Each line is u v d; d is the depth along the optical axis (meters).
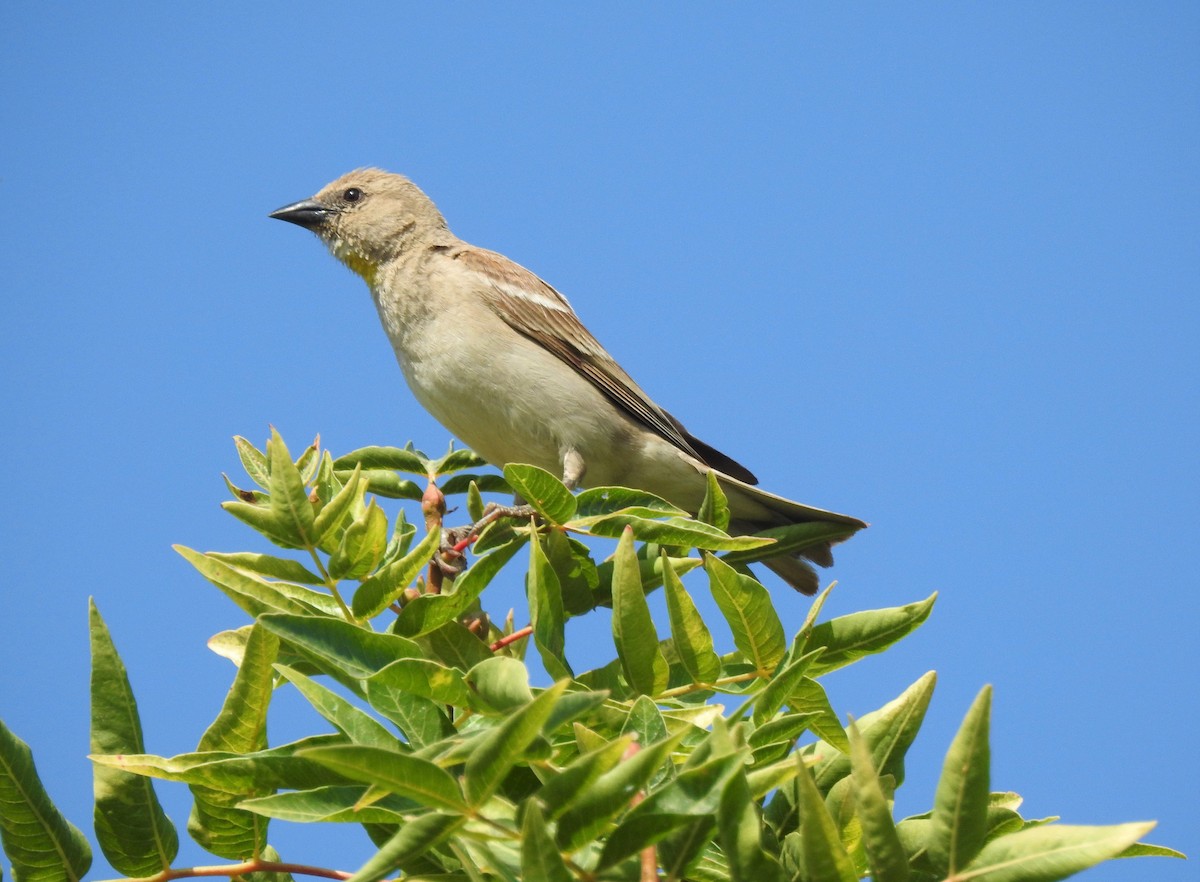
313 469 7.81
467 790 4.40
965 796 4.65
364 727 5.62
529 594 6.47
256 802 5.20
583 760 4.48
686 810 4.70
